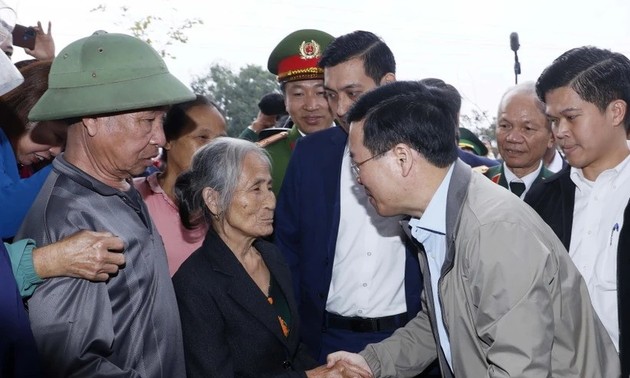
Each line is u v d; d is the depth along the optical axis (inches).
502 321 76.2
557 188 104.6
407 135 83.0
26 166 115.4
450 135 84.0
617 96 94.9
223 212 100.1
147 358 87.7
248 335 98.6
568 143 96.9
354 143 86.0
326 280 119.4
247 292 99.0
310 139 126.3
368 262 118.4
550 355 77.4
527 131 135.4
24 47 134.6
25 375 81.7
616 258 94.6
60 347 82.4
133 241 87.9
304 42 149.8
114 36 88.0
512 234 78.0
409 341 106.3
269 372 99.7
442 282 83.8
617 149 97.4
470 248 79.7
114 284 85.5
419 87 85.6
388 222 117.6
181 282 98.7
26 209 92.6
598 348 85.0
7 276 80.0
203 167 100.6
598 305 96.9
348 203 120.0
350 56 120.0
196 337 96.3
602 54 95.7
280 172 151.3
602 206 98.1
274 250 108.8
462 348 83.2
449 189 83.5
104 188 87.4
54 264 81.2
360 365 103.7
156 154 90.0
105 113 85.0
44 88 102.7
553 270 79.6
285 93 154.3
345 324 119.5
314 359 115.6
